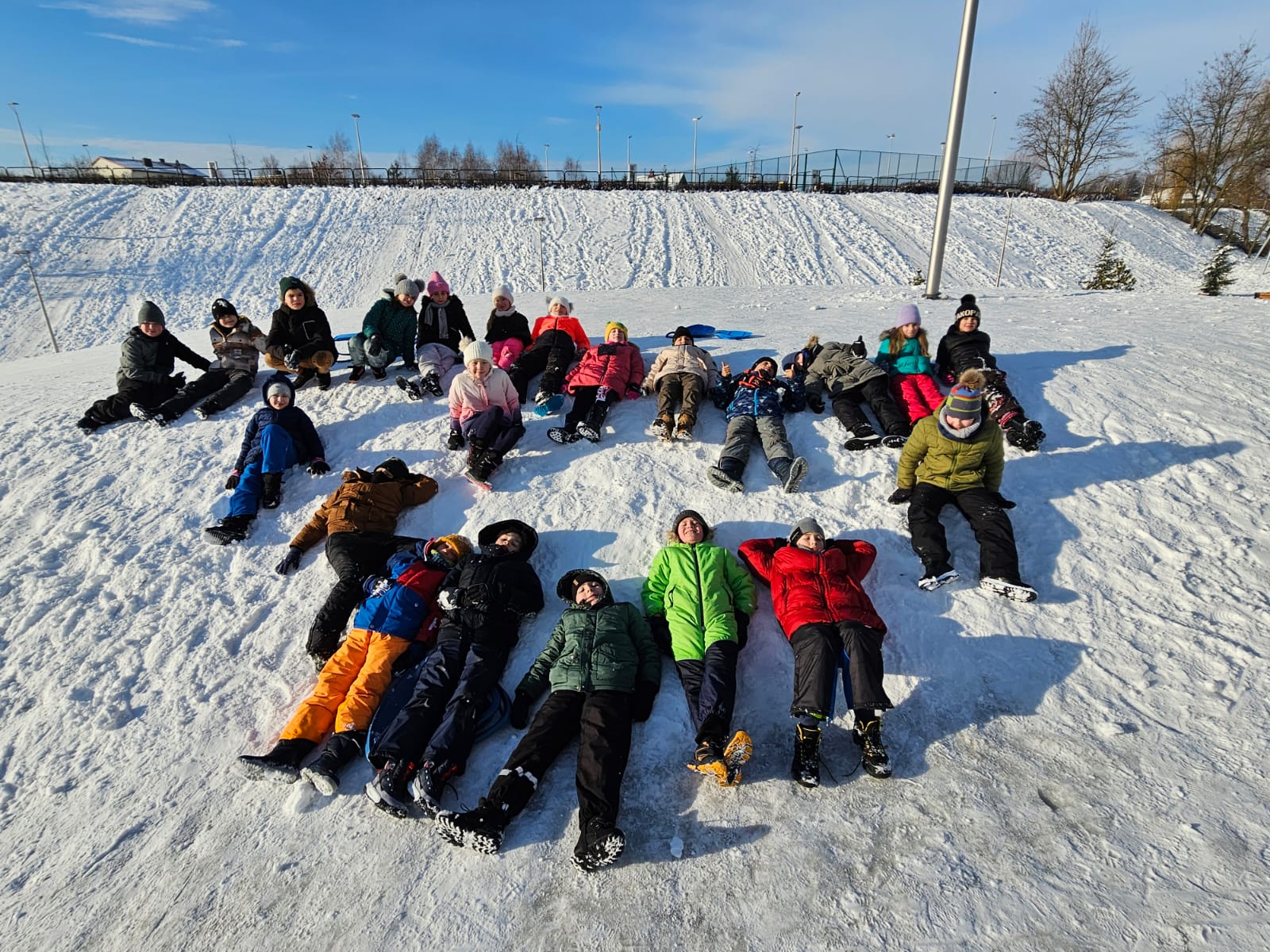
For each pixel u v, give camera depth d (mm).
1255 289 24938
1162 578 4270
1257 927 2551
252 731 3705
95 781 3441
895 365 6176
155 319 6406
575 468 5430
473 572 4145
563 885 2871
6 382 8539
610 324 6457
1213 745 3312
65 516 5184
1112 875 2781
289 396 5559
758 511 4938
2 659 4121
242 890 2902
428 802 3129
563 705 3492
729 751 3252
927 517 4551
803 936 2631
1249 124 34062
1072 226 34500
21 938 2758
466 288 26375
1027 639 3975
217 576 4684
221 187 35062
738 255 28969
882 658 3764
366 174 40000
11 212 29391
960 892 2754
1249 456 5055
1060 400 5910
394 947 2660
